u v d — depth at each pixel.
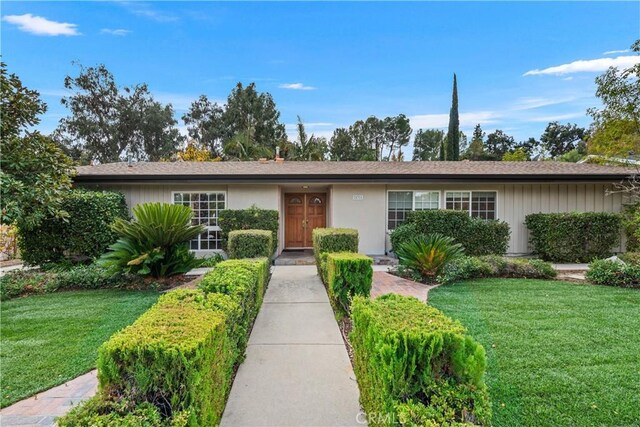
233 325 2.98
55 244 8.87
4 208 6.80
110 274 6.79
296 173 10.68
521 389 2.92
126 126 31.38
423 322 2.01
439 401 1.67
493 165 12.80
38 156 7.92
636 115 10.02
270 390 2.99
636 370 3.26
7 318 5.05
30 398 2.97
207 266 9.66
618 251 10.98
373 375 2.01
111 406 1.70
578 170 11.38
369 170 11.66
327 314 5.23
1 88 7.40
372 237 11.31
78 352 3.88
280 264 10.22
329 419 2.57
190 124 36.16
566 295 6.18
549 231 10.20
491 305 5.51
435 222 10.21
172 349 1.76
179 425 1.64
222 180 10.38
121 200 10.16
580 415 2.57
